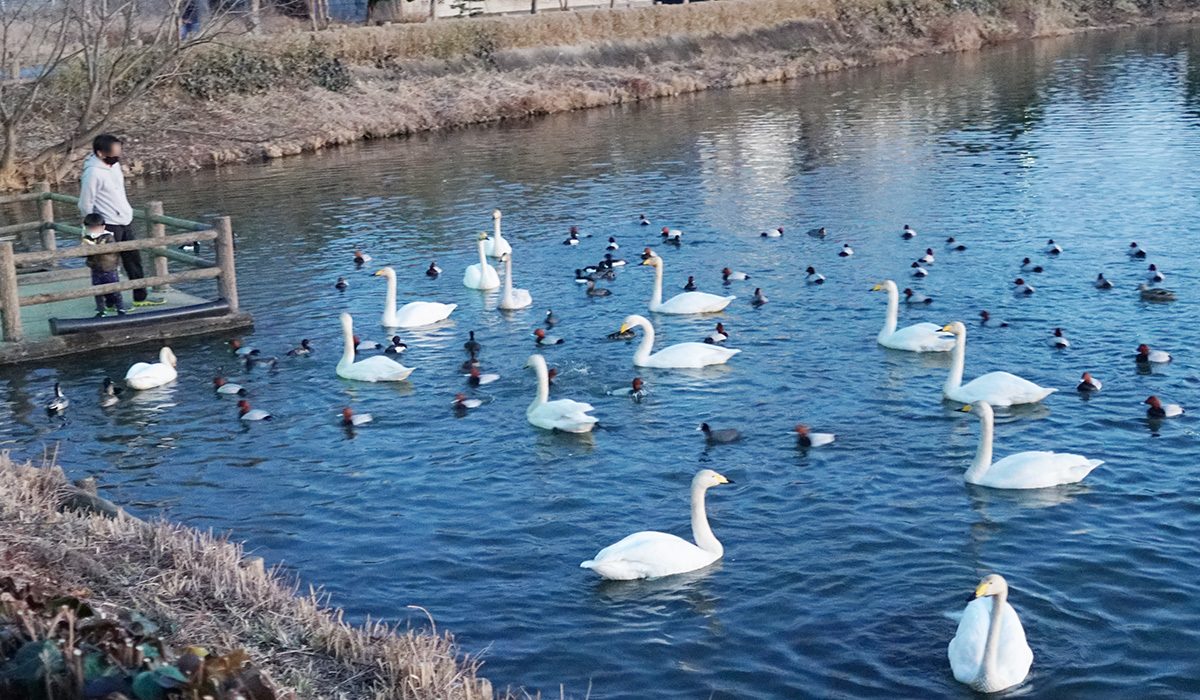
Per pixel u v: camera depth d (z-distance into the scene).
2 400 23.06
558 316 28.55
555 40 73.44
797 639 13.70
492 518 17.30
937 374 23.25
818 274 30.67
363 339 26.98
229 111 57.75
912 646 13.47
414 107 61.66
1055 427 20.27
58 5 53.50
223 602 12.65
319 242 37.19
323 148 56.59
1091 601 14.34
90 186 26.12
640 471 18.92
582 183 45.47
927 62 79.19
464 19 71.12
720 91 70.62
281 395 23.22
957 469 18.59
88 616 10.82
